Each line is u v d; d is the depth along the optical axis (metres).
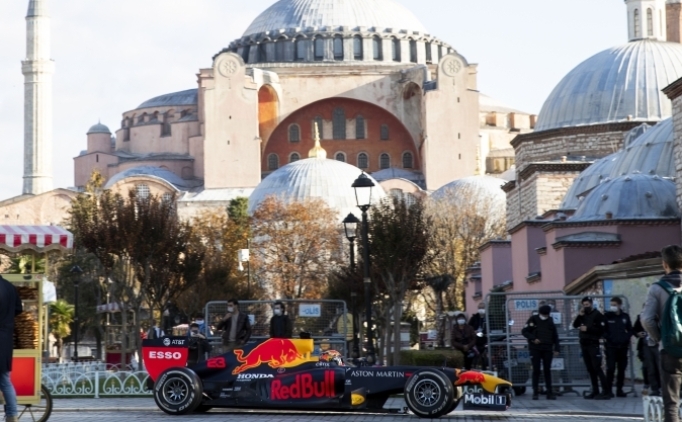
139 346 43.69
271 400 22.05
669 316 14.10
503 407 21.25
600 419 20.59
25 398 18.61
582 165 64.38
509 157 149.88
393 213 43.53
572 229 38.81
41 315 18.88
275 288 101.69
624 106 74.25
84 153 166.50
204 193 135.25
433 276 63.44
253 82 139.62
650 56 76.31
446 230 93.38
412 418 21.44
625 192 41.28
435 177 139.25
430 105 139.75
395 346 42.47
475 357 28.36
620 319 25.16
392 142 147.88
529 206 66.50
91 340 99.19
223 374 22.44
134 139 159.62
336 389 21.81
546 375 25.16
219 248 97.50
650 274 28.28
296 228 104.50
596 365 24.84
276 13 161.00
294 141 147.12
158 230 44.31
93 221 50.22
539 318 25.12
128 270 50.25
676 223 37.41
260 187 129.00
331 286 62.75
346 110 148.12
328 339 31.16
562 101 76.00
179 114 159.75
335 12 158.25
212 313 31.44
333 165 130.75
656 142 52.81
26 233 19.45
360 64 149.00
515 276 48.72
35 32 153.38
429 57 160.12
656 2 79.19
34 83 152.88
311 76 146.62
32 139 152.75
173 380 22.28
